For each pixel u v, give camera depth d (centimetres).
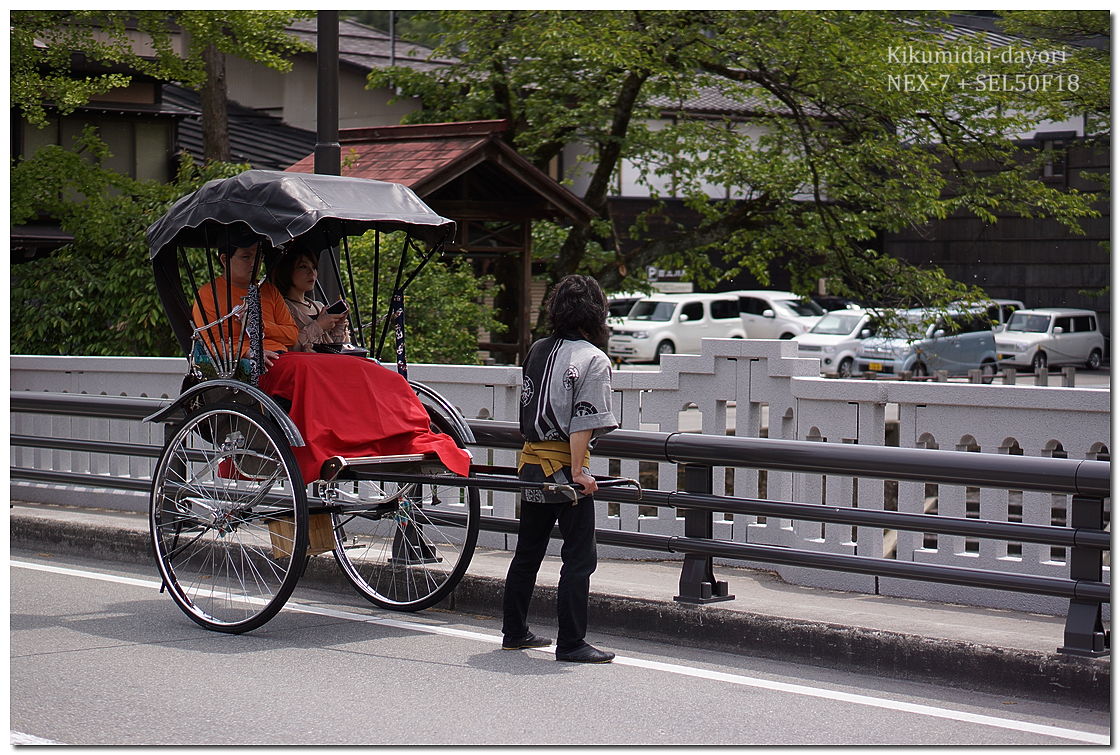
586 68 1758
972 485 582
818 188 1684
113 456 1002
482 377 872
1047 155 2044
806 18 1528
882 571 597
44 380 1081
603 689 552
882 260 1727
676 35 1639
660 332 3541
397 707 520
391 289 1352
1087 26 1891
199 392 670
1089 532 543
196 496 704
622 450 677
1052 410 690
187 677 566
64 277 1474
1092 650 535
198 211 658
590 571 601
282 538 686
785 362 794
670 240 1819
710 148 1864
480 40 1792
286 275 717
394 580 728
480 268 1731
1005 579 561
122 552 855
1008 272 3641
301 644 634
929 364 2934
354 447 639
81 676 566
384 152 1514
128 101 2427
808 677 580
